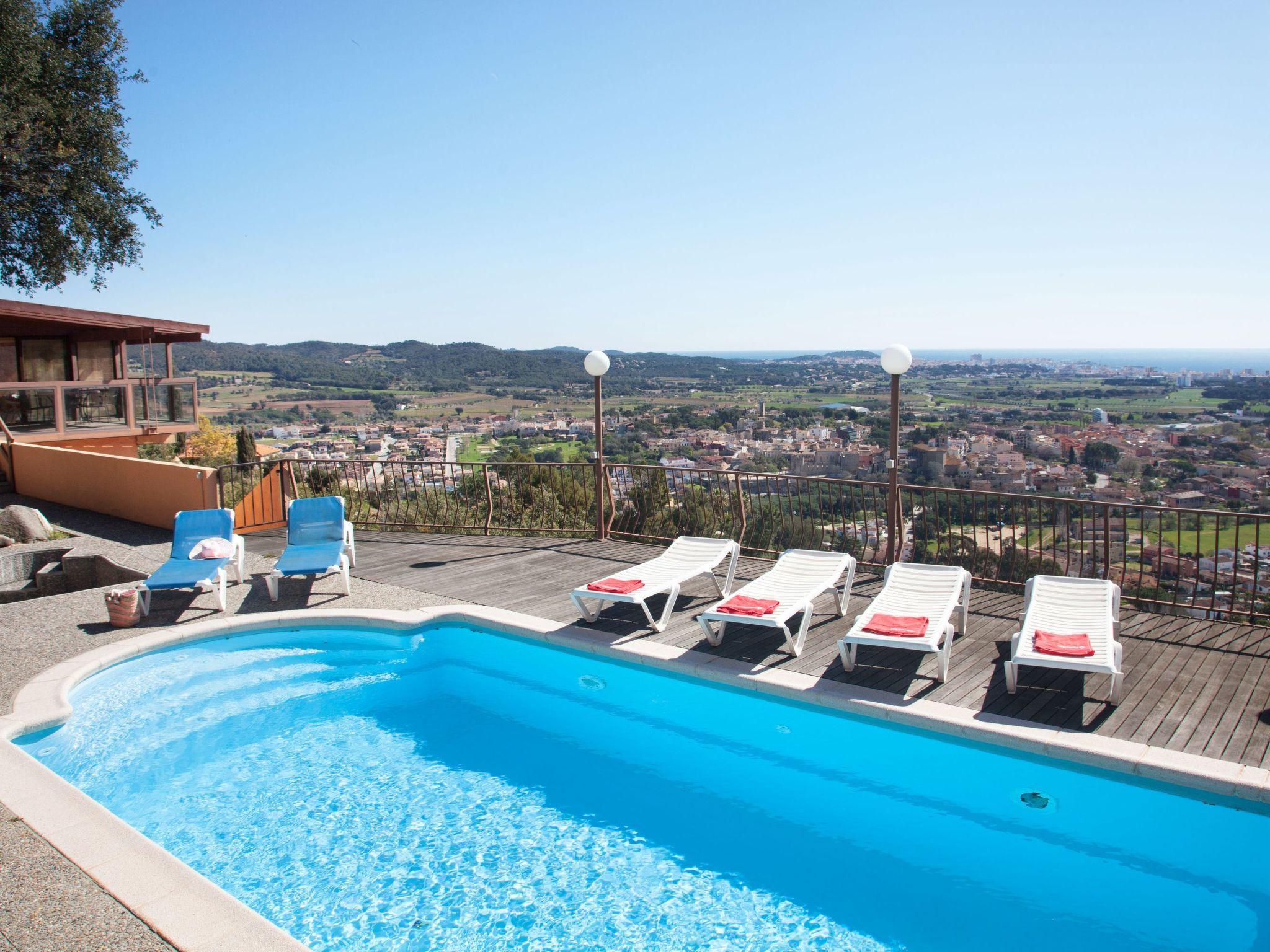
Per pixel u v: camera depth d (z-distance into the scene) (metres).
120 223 15.98
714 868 3.54
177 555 6.94
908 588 5.29
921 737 4.13
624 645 5.36
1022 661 4.14
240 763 4.51
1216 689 4.29
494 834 3.84
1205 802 3.41
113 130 15.49
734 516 8.14
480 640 6.06
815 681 4.64
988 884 3.35
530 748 4.69
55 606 6.70
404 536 9.39
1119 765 3.57
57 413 14.66
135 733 4.84
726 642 5.38
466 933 3.14
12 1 13.71
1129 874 3.35
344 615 6.27
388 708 5.19
